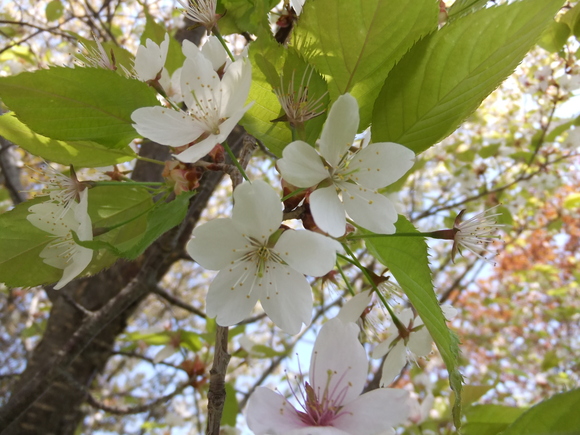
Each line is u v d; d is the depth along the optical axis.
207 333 0.28
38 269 0.15
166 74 0.17
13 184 0.35
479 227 0.14
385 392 0.10
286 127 0.13
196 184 0.13
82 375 0.31
